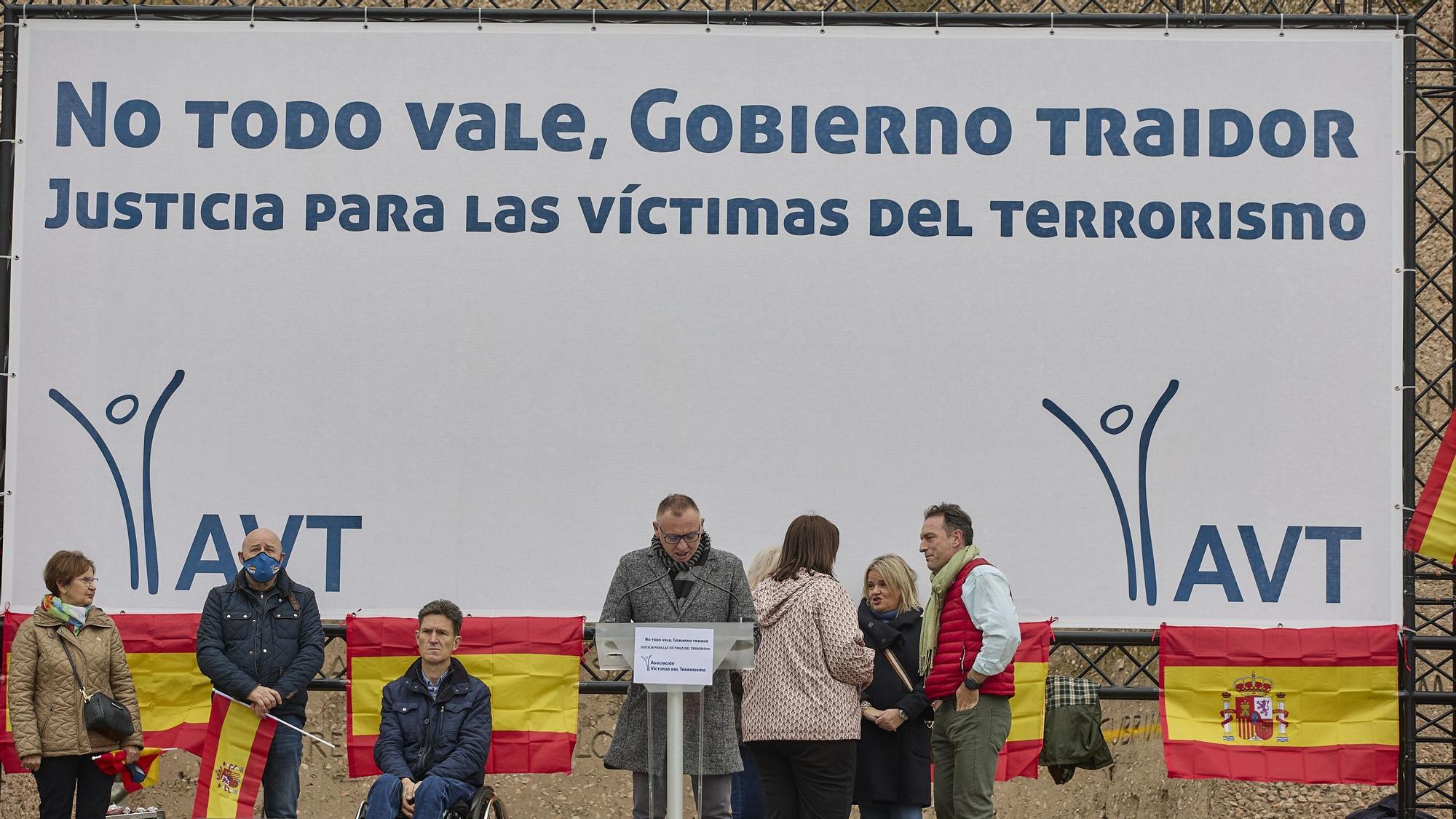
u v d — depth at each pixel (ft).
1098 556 32.22
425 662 27.68
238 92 32.86
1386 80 32.89
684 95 32.89
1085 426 32.40
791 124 32.81
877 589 28.43
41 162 32.65
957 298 32.55
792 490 32.27
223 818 29.78
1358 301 32.55
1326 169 32.76
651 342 32.55
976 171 32.76
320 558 32.19
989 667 26.21
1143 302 32.55
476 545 32.24
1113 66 32.94
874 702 27.78
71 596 28.55
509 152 32.81
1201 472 32.30
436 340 32.55
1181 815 49.06
